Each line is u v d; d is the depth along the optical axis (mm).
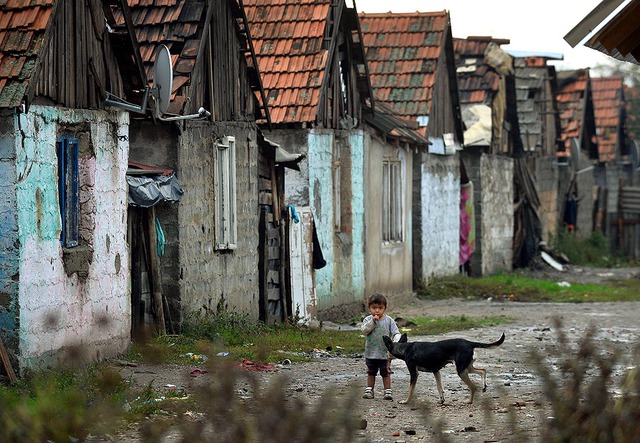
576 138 86438
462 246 65750
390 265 51156
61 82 24578
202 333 31750
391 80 56031
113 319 27453
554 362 29109
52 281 24172
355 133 46094
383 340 22844
